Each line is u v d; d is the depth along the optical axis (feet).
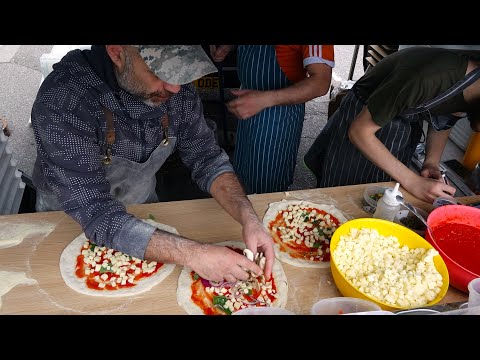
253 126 8.96
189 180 12.04
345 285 4.88
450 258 5.16
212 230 6.08
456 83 5.68
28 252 5.52
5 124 13.50
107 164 5.79
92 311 4.81
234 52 11.37
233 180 6.16
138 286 5.16
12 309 4.76
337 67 18.28
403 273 5.08
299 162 13.60
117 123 5.38
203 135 6.45
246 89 8.66
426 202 6.79
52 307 4.82
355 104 7.86
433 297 4.85
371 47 14.35
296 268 5.59
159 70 4.13
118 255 5.54
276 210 6.51
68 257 5.49
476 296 4.44
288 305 5.07
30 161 12.80
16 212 9.19
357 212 6.63
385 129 7.50
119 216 5.01
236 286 5.22
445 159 11.86
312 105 16.24
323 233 6.13
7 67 16.94
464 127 11.75
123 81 4.74
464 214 5.96
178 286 5.19
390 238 5.68
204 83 12.09
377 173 8.34
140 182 6.51
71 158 4.88
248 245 5.26
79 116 4.94
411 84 5.60
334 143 8.63
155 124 5.75
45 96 4.89
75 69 4.97
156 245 4.96
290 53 8.07
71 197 4.97
